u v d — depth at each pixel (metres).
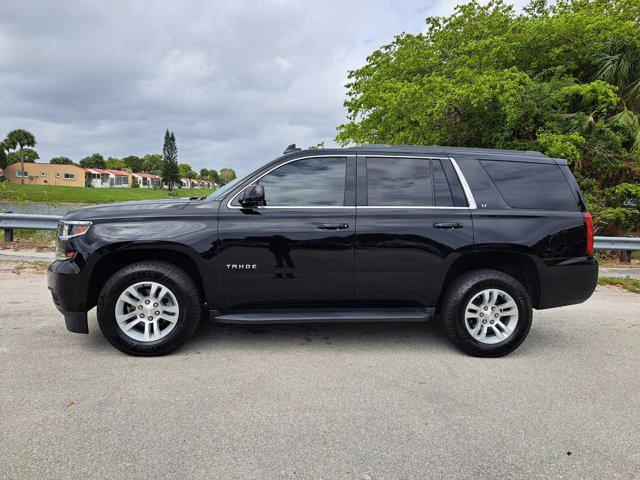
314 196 3.83
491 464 2.24
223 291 3.71
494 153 4.12
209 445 2.36
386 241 3.75
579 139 9.47
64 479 2.05
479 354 3.79
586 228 3.95
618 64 10.74
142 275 3.55
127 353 3.63
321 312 3.85
